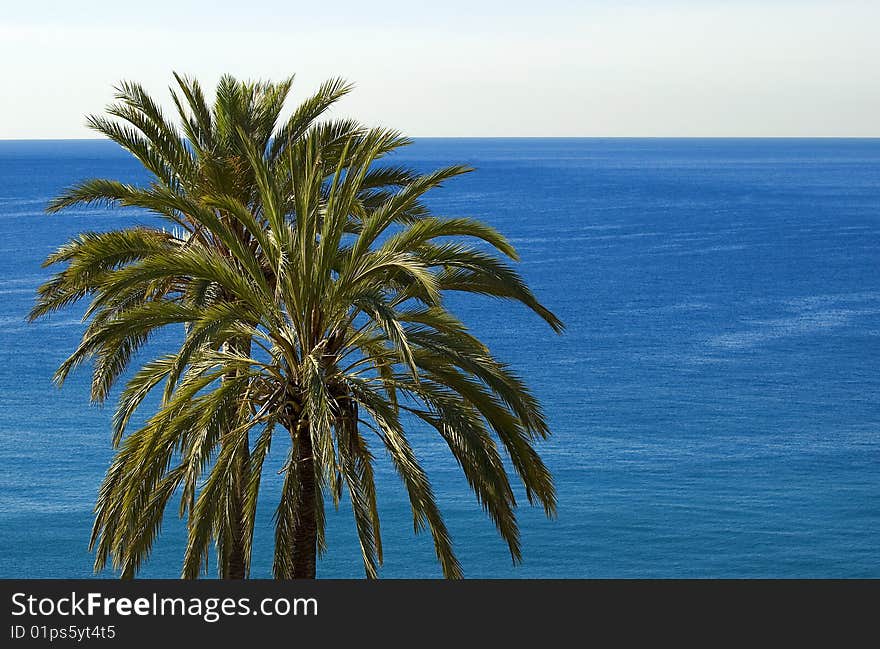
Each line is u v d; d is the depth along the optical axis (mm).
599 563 46906
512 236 192500
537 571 45938
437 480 57250
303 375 17734
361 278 17953
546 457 64438
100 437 67562
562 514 52531
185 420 17234
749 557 47781
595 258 165000
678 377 90938
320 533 20172
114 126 20984
